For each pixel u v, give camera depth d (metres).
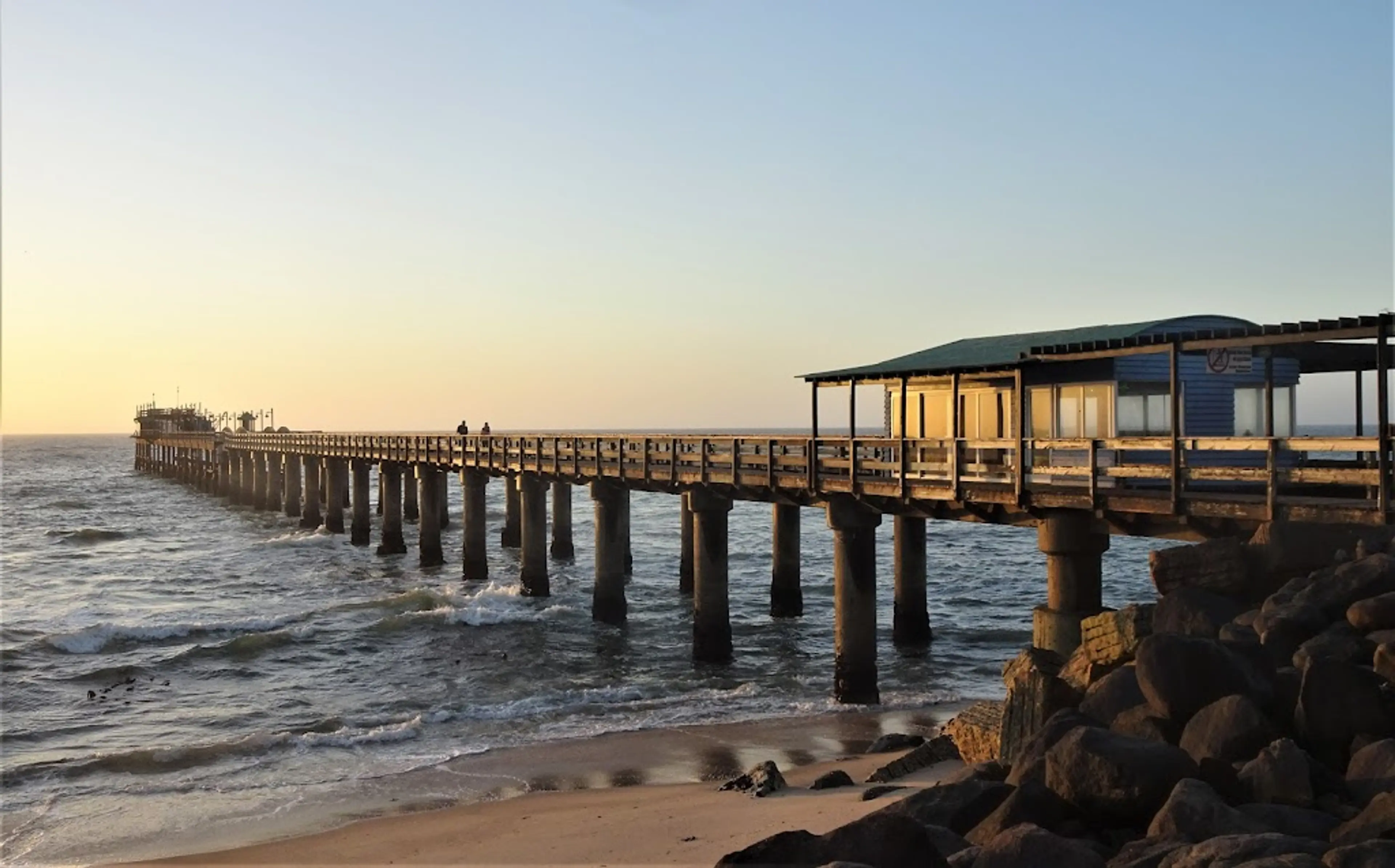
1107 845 8.12
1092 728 8.94
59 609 34.16
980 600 34.53
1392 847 6.34
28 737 19.38
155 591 38.03
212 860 12.89
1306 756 8.41
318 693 22.55
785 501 22.17
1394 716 9.00
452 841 12.90
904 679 23.16
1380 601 10.55
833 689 21.06
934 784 12.25
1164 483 17.91
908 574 26.58
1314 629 10.84
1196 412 18.95
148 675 24.25
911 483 17.98
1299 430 21.12
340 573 41.91
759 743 17.80
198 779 16.59
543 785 15.72
